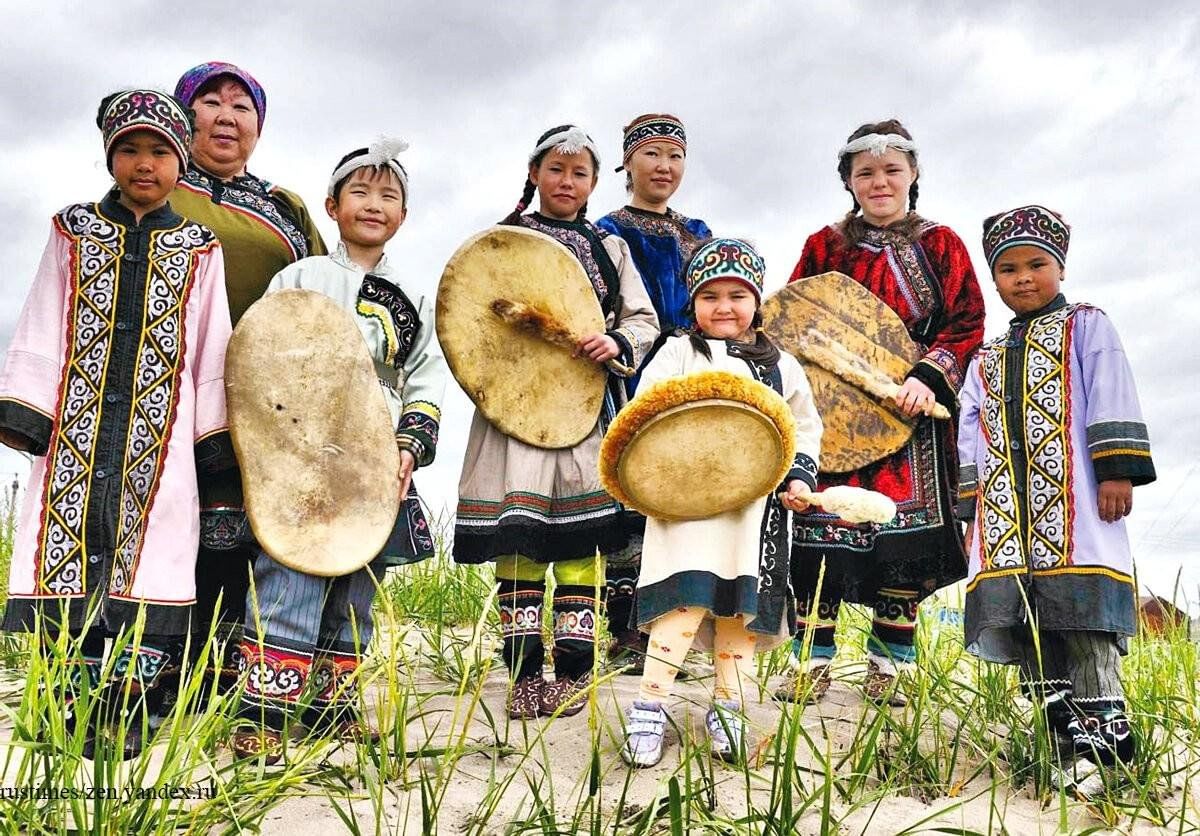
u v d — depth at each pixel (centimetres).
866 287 437
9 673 405
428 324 372
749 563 329
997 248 358
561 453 389
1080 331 345
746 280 353
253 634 323
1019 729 341
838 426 421
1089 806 309
